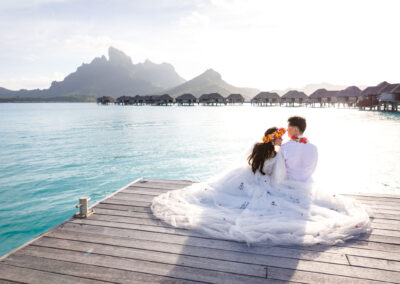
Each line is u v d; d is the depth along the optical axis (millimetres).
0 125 28703
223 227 3125
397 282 2252
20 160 11695
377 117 33750
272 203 3422
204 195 3879
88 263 2539
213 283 2240
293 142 3494
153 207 3848
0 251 4848
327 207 3578
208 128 23891
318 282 2246
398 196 4383
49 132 21938
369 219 3312
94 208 3908
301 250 2740
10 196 7457
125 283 2256
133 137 18531
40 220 6055
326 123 25953
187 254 2686
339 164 10266
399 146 13797
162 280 2287
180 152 13359
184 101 107250
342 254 2672
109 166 10680
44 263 2535
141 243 2908
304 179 3566
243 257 2619
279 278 2299
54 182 8688
